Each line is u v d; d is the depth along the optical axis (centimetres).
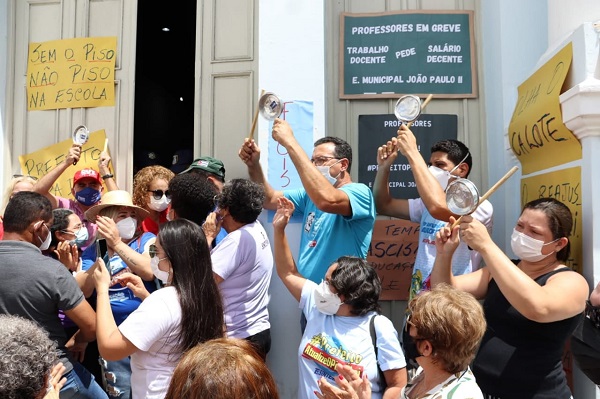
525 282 208
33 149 395
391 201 326
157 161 484
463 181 214
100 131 385
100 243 325
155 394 203
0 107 391
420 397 169
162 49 624
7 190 346
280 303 329
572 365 272
